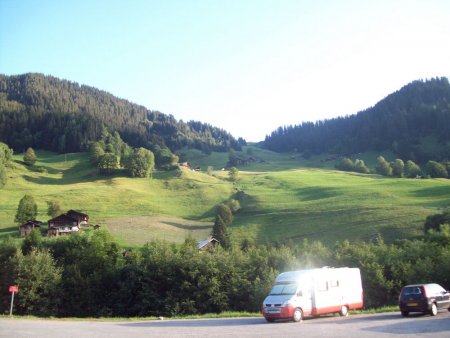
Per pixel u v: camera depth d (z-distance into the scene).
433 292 30.77
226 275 48.56
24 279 48.34
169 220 122.31
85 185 166.25
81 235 69.50
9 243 57.12
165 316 46.12
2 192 150.00
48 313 48.16
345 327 24.19
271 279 45.31
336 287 33.59
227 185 166.75
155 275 49.56
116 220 119.06
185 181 172.62
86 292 50.41
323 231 96.81
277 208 124.56
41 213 126.50
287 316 29.20
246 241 94.00
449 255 46.50
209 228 114.81
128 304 49.03
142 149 187.12
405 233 85.69
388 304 46.22
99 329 26.25
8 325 28.92
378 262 49.31
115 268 52.84
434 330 21.50
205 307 46.66
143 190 159.75
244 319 34.12
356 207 111.06
